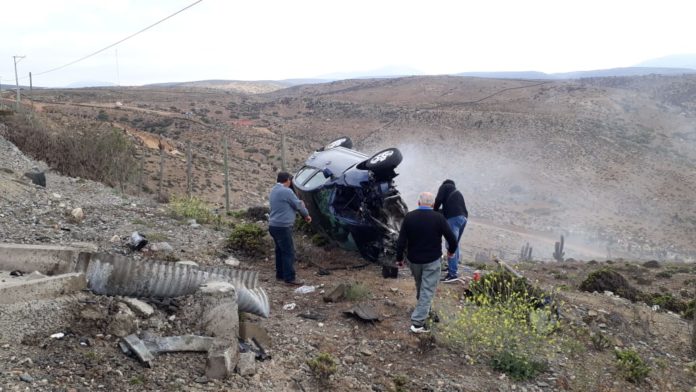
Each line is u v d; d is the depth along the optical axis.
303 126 120.75
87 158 19.53
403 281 8.33
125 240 8.41
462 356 5.99
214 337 5.13
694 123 107.38
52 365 4.17
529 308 6.93
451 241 6.36
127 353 4.59
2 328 4.37
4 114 23.48
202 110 126.12
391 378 5.35
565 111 114.06
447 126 107.56
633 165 82.25
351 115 129.12
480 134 101.56
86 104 108.69
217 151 74.38
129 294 5.51
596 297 8.99
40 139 19.61
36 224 8.59
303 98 155.25
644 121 109.31
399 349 5.98
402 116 120.25
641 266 19.78
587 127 100.69
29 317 4.60
